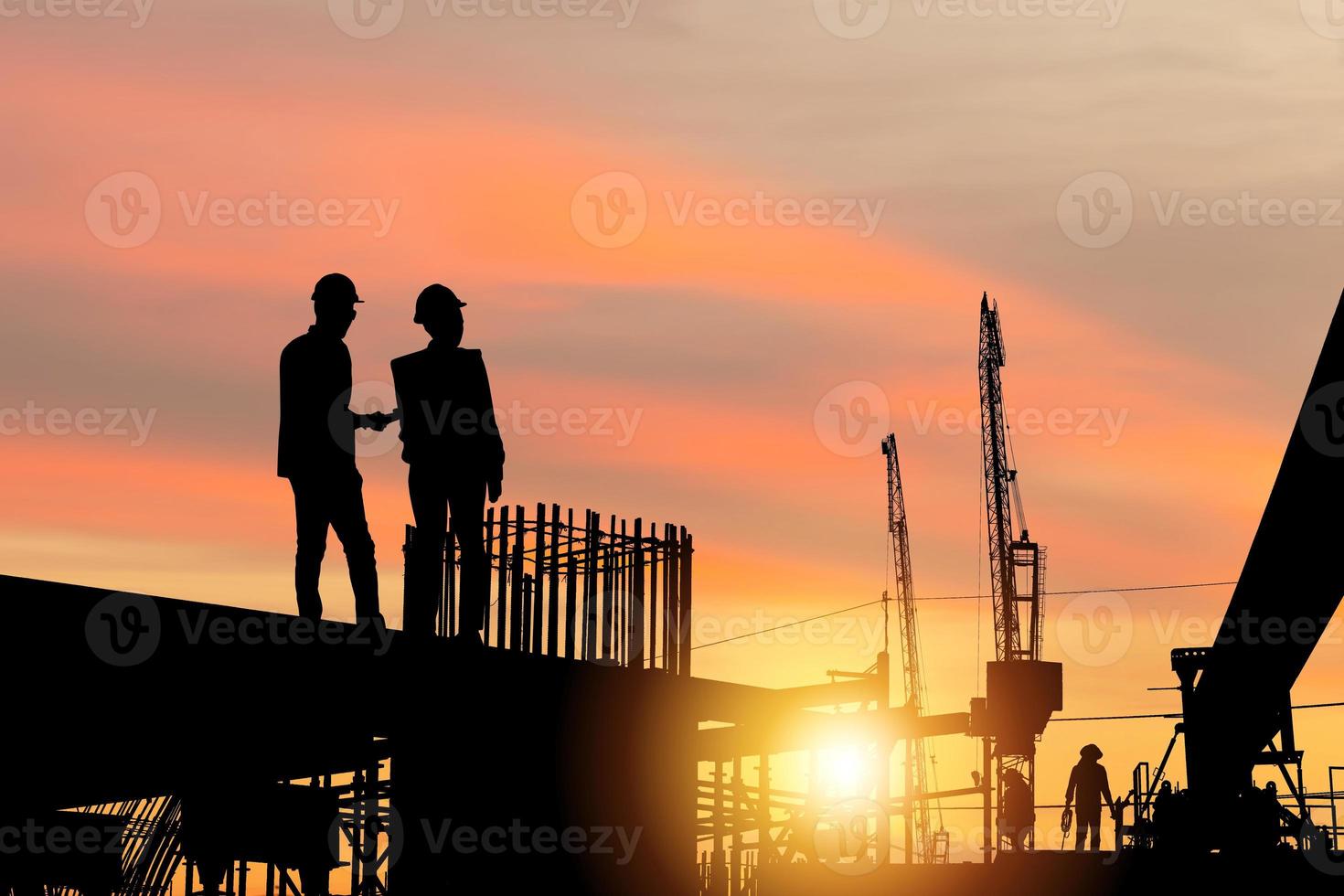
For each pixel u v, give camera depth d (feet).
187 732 38.19
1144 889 65.26
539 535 46.42
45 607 32.27
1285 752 68.03
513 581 46.60
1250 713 67.46
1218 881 65.00
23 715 34.22
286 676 37.09
